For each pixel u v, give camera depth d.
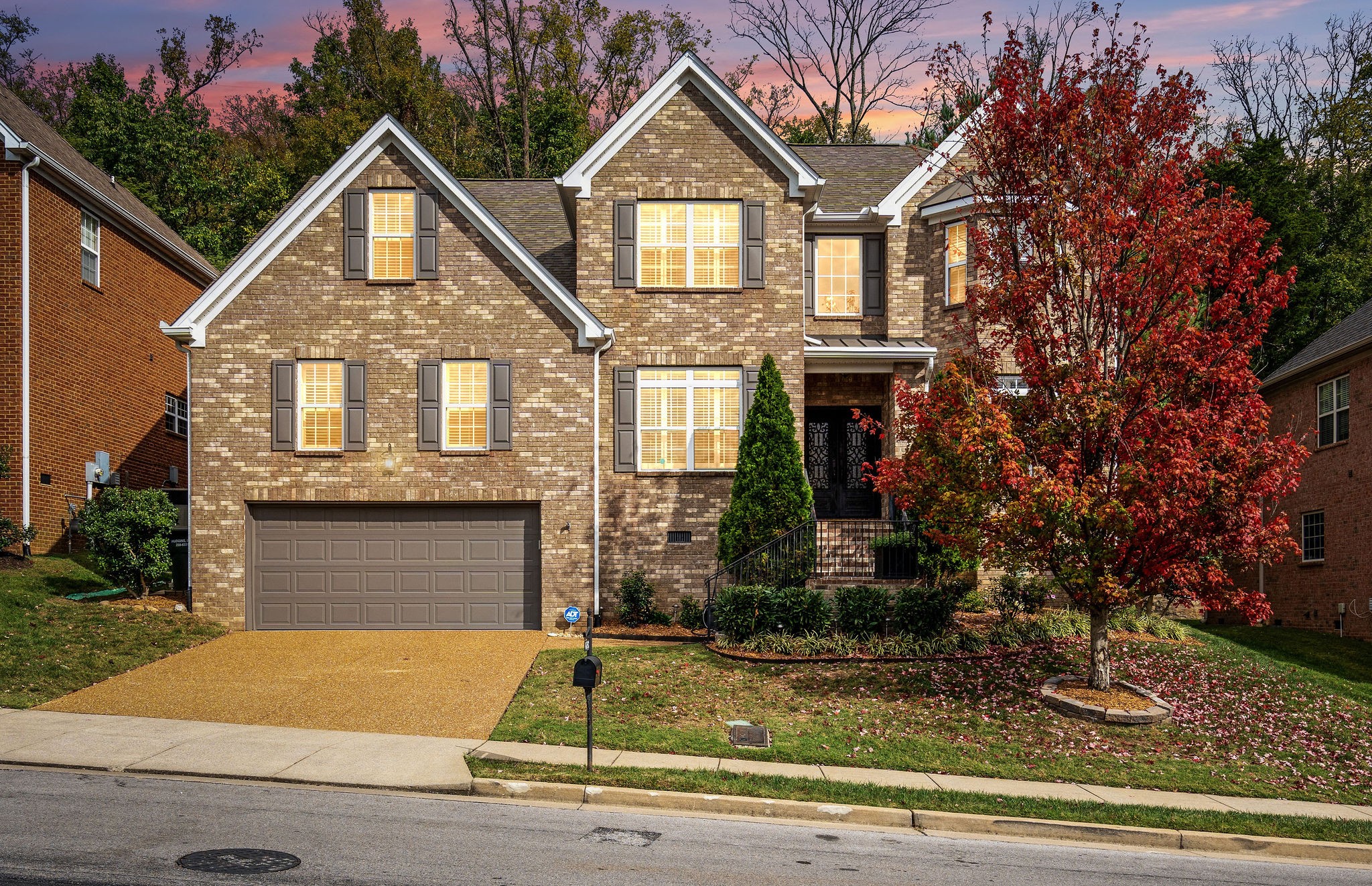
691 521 19.52
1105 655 14.73
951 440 14.05
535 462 18.88
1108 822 10.23
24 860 7.36
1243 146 33.62
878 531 19.30
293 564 18.69
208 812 8.91
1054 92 14.55
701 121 20.11
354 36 44.53
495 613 18.88
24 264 20.59
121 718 12.31
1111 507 12.70
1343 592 22.06
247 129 58.69
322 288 18.88
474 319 18.95
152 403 26.58
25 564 19.55
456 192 18.88
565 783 10.32
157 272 26.89
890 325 21.75
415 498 18.70
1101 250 13.57
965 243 21.23
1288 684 15.93
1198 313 15.19
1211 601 13.53
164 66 52.25
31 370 20.72
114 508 18.78
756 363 19.84
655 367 19.81
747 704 13.90
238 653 16.34
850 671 15.54
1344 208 36.62
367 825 8.75
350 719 12.65
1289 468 12.96
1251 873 9.05
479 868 7.72
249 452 18.62
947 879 8.20
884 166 24.41
